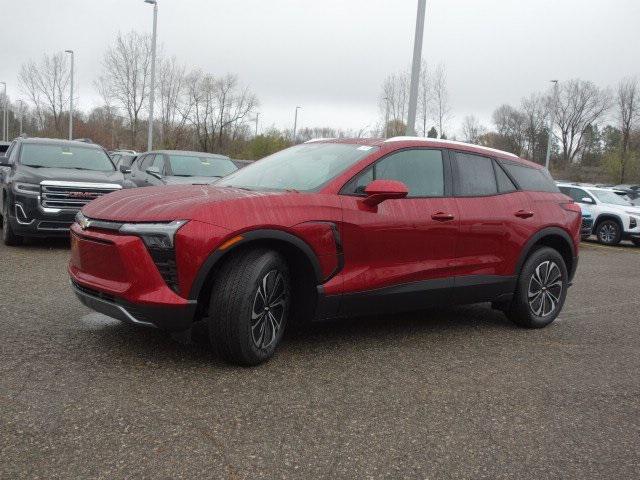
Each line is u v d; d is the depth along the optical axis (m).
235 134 35.38
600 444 3.19
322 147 4.94
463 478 2.75
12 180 8.55
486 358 4.56
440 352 4.62
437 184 4.86
